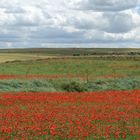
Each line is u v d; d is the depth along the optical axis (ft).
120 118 65.92
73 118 65.57
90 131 54.29
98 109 76.59
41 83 130.93
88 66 257.96
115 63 275.39
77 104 83.76
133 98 93.56
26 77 173.17
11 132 53.93
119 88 129.59
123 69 235.81
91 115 67.97
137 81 142.31
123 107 79.56
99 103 85.56
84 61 293.02
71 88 123.34
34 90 118.11
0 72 209.15
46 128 56.90
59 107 78.69
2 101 85.40
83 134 52.31
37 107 77.87
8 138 50.88
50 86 129.90
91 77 177.47
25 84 128.57
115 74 202.49
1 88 120.16
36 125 58.65
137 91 109.81
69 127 57.67
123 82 139.44
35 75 190.60
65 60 308.81
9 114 67.67
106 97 95.45
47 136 52.49
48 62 291.79
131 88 131.44
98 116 66.80
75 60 306.76
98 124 60.64
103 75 195.11
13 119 63.72
